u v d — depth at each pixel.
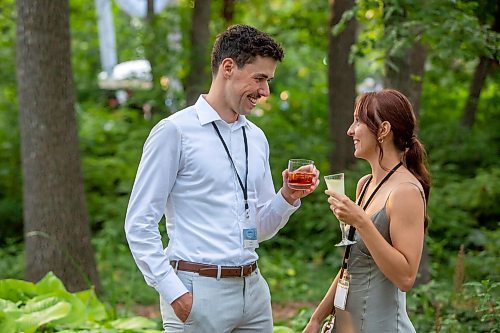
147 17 12.61
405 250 3.24
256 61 3.48
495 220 9.66
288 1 16.92
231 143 3.62
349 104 10.67
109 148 13.38
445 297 5.88
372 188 3.46
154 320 7.02
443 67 10.54
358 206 3.22
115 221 11.19
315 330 3.67
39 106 7.34
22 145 7.48
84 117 13.95
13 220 12.15
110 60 15.21
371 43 6.31
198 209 3.54
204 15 11.90
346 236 3.49
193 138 3.54
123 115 14.09
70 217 7.45
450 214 9.26
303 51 16.41
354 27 10.39
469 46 5.87
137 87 12.93
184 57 11.89
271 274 9.23
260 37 3.49
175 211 3.58
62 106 7.41
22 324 5.07
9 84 13.00
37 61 7.29
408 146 3.40
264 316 3.67
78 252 7.50
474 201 9.31
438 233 9.42
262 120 12.20
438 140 10.66
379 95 3.40
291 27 13.12
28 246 7.47
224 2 13.16
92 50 17.12
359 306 3.41
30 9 7.26
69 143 7.47
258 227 3.76
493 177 9.35
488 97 11.50
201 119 3.56
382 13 6.40
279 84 15.80
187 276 3.49
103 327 5.47
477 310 4.84
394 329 3.37
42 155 7.36
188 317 3.46
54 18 7.30
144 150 3.55
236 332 3.65
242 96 3.52
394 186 3.32
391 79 6.89
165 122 3.52
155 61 12.15
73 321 5.52
